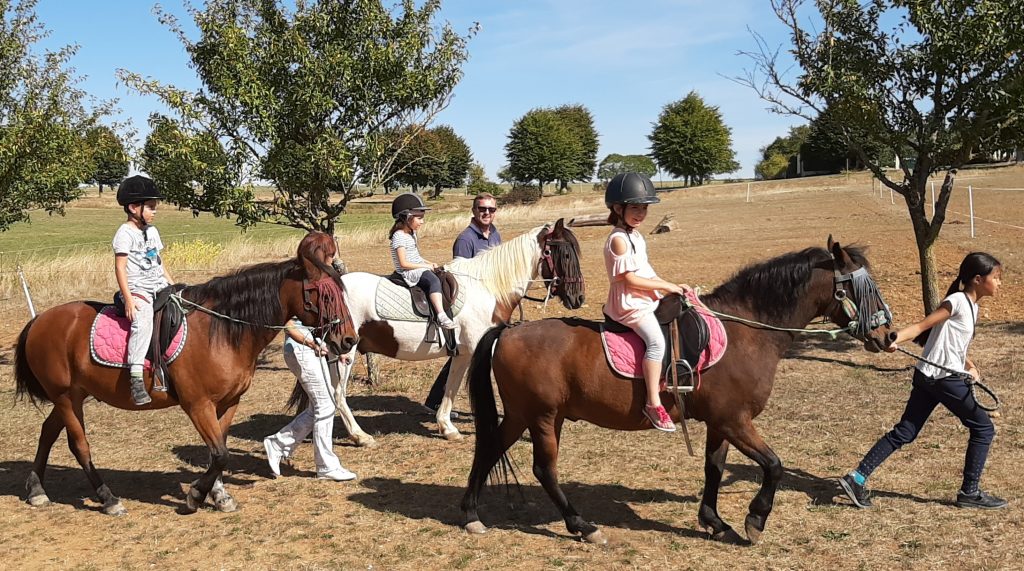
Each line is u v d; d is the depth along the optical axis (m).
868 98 8.58
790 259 4.92
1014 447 6.32
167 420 8.59
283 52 8.88
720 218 34.09
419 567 4.75
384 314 7.11
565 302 7.36
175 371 5.59
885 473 5.96
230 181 9.01
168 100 8.61
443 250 24.94
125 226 5.53
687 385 4.69
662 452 6.81
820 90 8.81
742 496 5.70
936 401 5.21
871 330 4.89
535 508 5.70
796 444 6.76
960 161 8.81
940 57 8.20
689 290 4.68
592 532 4.96
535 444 5.02
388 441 7.59
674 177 86.12
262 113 8.50
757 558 4.66
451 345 7.17
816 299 4.88
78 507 6.03
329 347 5.87
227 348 5.67
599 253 22.88
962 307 5.09
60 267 19.56
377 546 5.09
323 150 8.66
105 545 5.25
